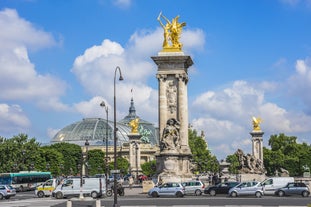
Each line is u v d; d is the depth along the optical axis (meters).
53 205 75.62
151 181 105.69
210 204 71.00
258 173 141.25
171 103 122.75
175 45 124.44
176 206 67.25
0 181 141.75
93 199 89.06
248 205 68.50
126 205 70.81
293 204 70.31
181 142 120.62
